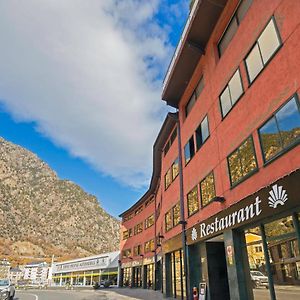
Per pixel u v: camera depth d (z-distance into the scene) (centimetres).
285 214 920
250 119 1155
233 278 1155
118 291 3597
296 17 938
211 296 1434
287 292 896
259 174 1062
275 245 963
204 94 1653
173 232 2109
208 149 1542
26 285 7700
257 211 1027
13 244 16438
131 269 4609
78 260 7450
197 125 1739
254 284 1066
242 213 1122
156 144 2778
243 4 1328
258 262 1051
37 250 16838
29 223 19950
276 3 1047
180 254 1944
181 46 1731
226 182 1312
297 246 864
